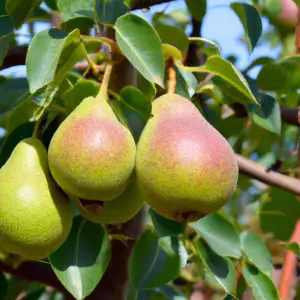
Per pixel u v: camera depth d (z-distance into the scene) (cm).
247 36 79
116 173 65
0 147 81
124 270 81
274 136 103
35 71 66
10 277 93
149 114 68
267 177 83
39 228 66
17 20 73
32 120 80
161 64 68
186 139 65
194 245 84
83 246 73
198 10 87
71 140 65
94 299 81
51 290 102
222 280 78
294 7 105
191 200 64
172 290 89
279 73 87
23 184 67
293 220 97
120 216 69
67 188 66
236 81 72
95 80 76
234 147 96
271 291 78
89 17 74
